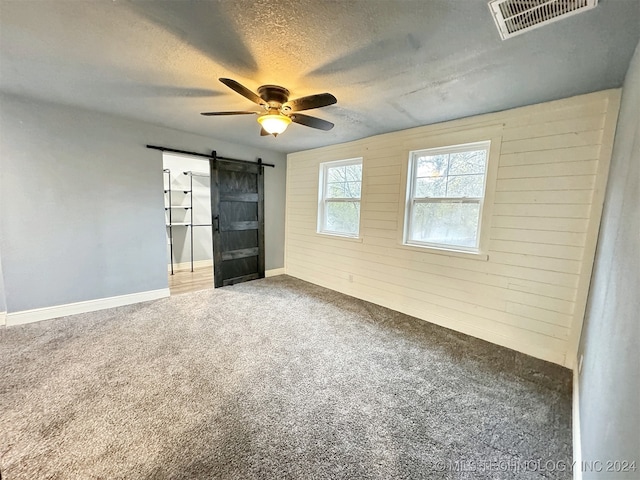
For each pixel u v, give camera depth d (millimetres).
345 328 3039
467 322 2963
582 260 2260
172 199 5637
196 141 3973
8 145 2746
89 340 2633
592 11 1277
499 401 1924
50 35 1603
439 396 1970
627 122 1563
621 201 1375
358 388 2041
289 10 1363
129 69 2012
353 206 4160
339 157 4207
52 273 3076
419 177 3344
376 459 1470
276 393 1963
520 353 2582
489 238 2748
